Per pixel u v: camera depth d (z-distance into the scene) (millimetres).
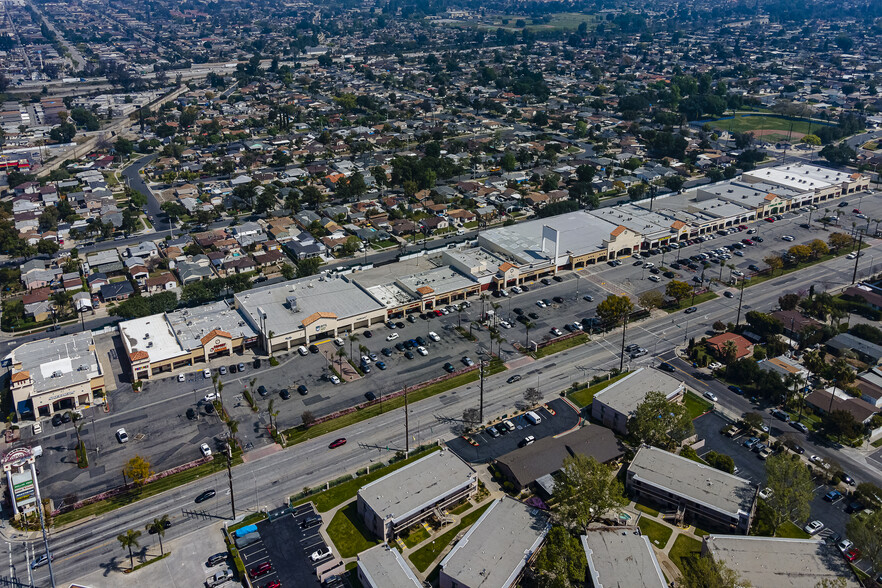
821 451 193250
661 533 165625
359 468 188000
